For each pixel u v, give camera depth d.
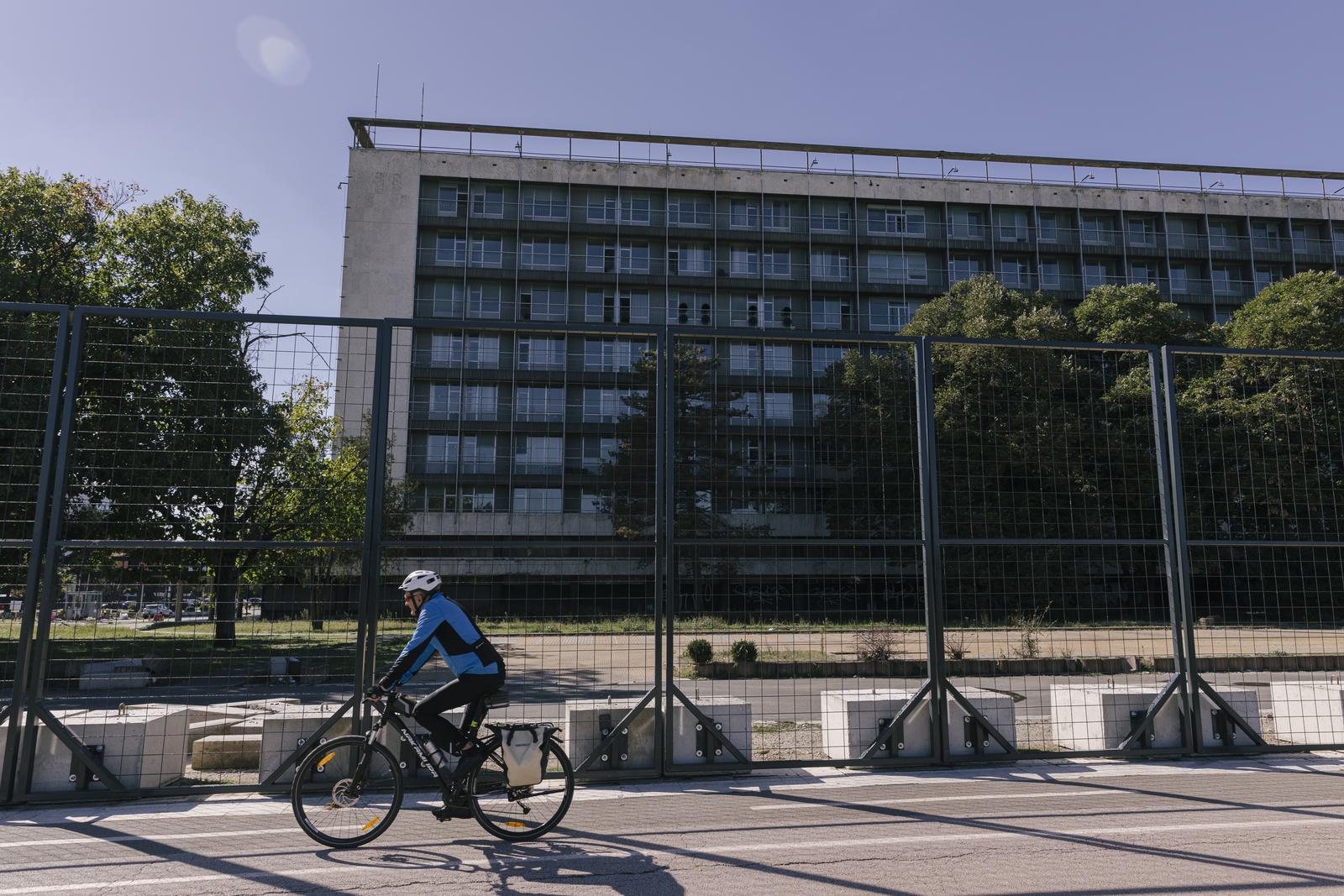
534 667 7.25
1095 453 8.65
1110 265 51.66
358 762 5.62
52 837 5.71
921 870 4.93
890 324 49.72
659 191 49.66
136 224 24.41
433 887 4.67
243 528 7.45
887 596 8.43
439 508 35.59
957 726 8.20
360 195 46.31
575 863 5.09
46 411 6.89
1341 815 6.17
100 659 6.95
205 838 5.70
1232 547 8.69
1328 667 14.99
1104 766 7.93
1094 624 8.46
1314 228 53.34
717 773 7.52
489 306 46.91
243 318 7.26
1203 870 4.90
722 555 8.27
